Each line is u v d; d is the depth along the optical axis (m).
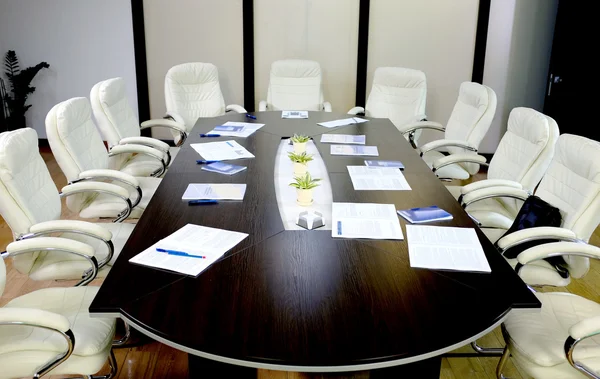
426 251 2.16
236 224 2.41
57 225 2.45
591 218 2.51
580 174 2.62
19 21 6.02
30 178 2.64
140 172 4.10
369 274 1.99
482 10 5.59
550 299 2.37
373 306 1.79
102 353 2.08
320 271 2.01
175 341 1.63
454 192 3.70
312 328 1.68
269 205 2.65
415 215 2.49
